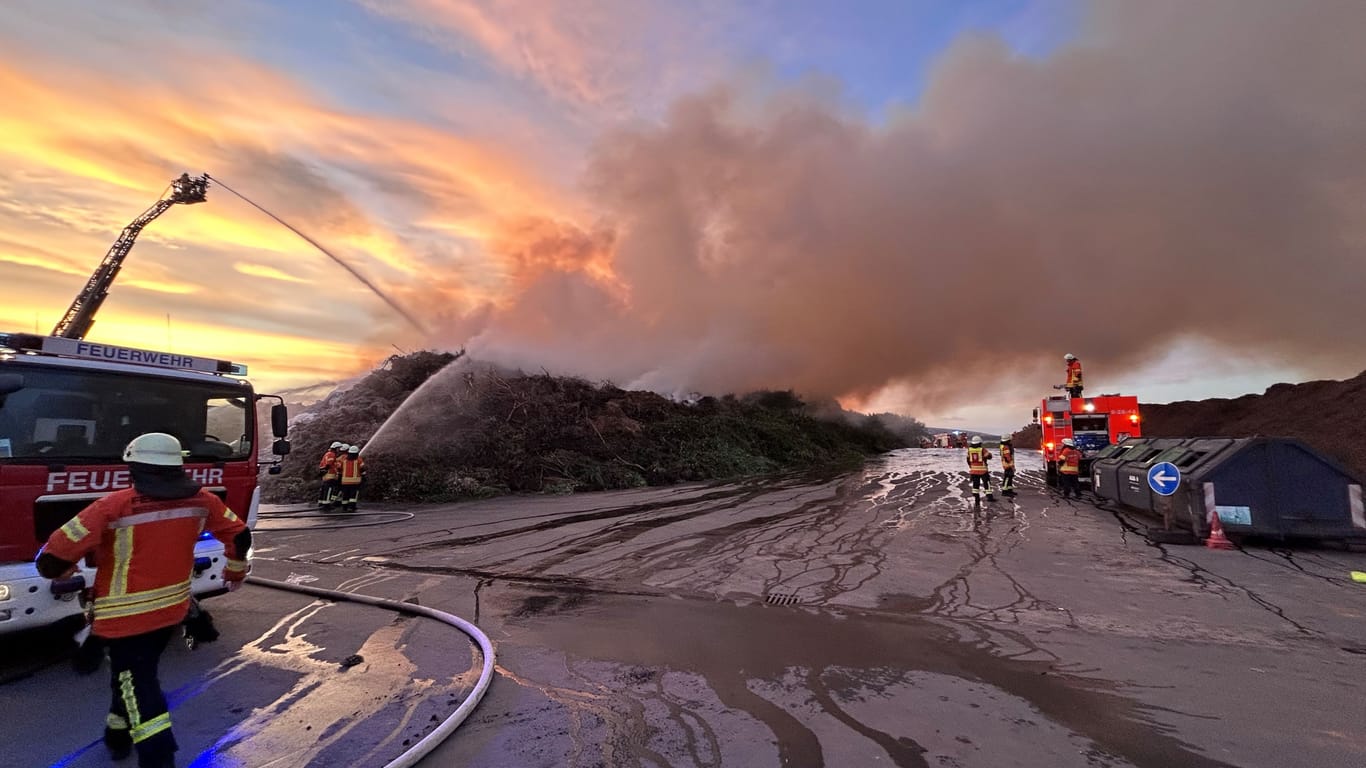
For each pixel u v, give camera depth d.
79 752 3.53
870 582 7.52
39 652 5.07
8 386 4.47
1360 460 17.05
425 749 3.45
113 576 3.10
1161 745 3.58
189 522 3.33
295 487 16.80
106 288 18.33
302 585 7.38
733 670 4.78
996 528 11.29
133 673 3.10
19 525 4.54
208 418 5.92
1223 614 6.11
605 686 4.47
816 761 3.41
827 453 33.88
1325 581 7.36
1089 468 17.64
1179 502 10.18
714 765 3.37
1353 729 3.76
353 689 4.38
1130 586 7.19
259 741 3.62
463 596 7.03
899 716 3.96
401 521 12.82
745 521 12.50
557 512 14.07
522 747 3.57
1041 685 4.45
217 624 5.87
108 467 5.06
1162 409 35.22
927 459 35.38
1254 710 4.02
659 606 6.60
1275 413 25.03
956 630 5.71
